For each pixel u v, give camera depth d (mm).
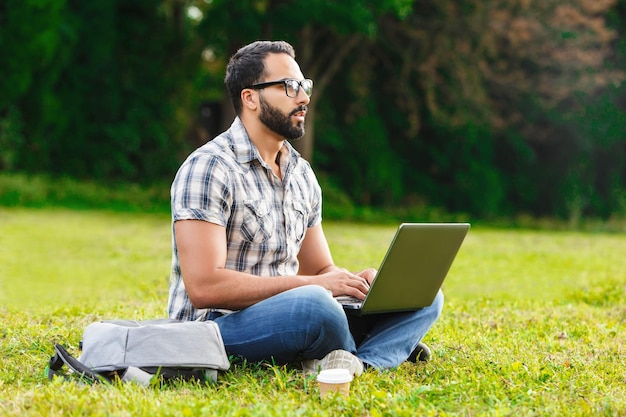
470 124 34188
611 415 4773
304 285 5438
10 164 28062
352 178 33812
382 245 20297
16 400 4703
